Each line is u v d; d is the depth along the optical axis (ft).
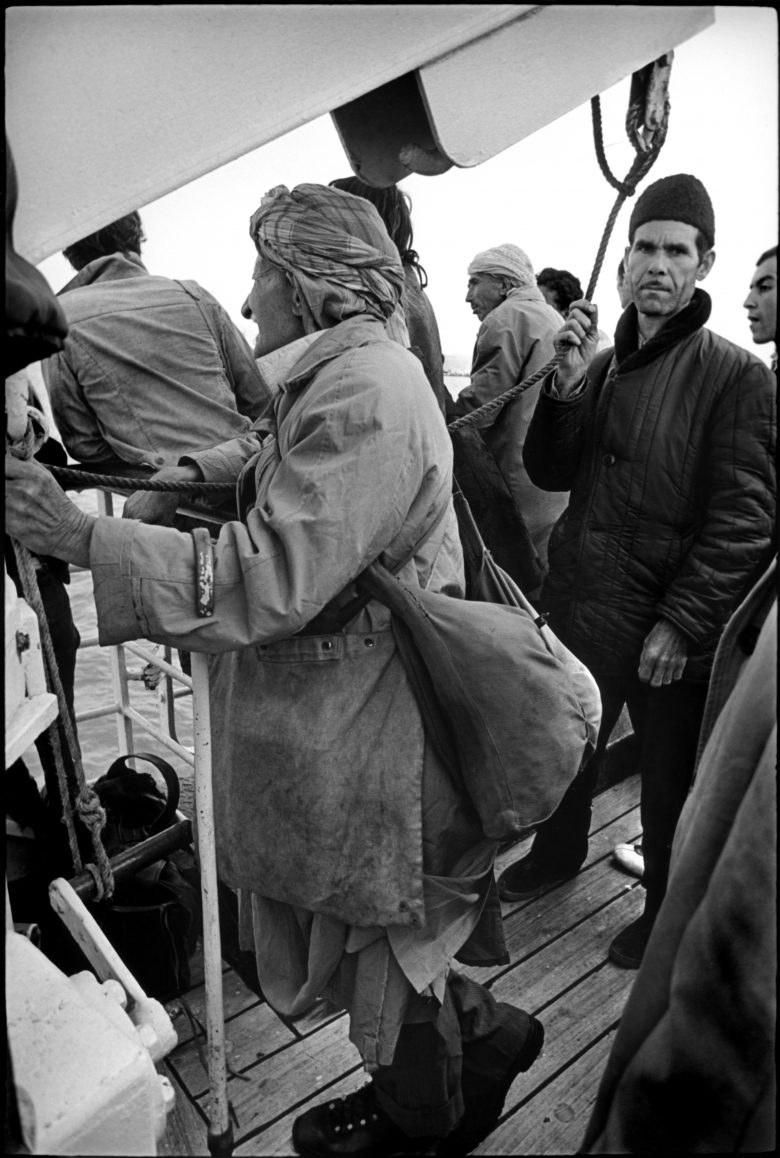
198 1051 5.99
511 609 4.71
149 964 6.20
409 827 4.39
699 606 6.02
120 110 3.34
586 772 7.14
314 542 4.04
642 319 6.26
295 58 3.51
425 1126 4.88
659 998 3.51
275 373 6.68
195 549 4.12
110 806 6.56
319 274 4.42
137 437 6.11
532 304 8.78
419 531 4.44
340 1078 5.75
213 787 4.98
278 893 4.63
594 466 6.56
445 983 4.78
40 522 4.07
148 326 6.06
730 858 3.27
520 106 4.08
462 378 10.79
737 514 5.93
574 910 7.28
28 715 3.90
